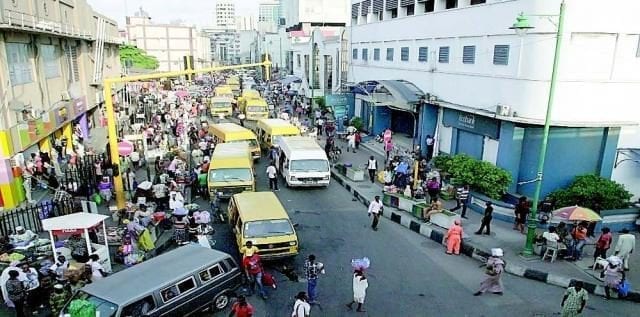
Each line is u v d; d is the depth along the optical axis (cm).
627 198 1877
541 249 1576
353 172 2553
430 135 2783
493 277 1362
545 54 1866
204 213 1819
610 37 1839
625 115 1931
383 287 1416
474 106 2317
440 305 1315
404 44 3094
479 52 2259
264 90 6625
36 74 2448
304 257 1630
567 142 1992
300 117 4650
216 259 1279
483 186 1984
